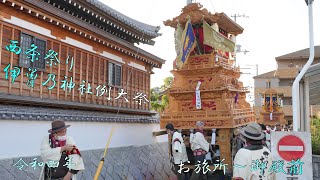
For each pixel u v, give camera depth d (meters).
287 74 49.94
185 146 11.41
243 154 4.77
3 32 9.55
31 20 10.45
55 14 10.78
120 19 14.71
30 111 9.09
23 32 10.17
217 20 12.24
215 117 11.31
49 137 5.54
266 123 24.14
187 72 12.29
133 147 13.51
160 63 19.00
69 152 5.52
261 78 50.69
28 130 8.52
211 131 11.73
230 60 13.89
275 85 49.97
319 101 14.38
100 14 13.69
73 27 11.84
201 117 11.56
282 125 20.81
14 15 9.84
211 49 12.38
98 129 11.59
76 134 10.43
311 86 11.65
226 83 12.22
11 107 9.38
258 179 4.74
